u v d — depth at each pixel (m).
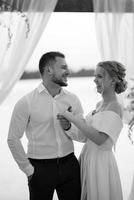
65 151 2.29
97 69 2.27
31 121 2.25
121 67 2.28
